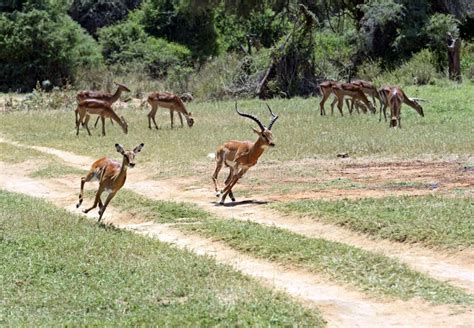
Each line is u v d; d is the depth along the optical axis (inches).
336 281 397.7
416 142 844.0
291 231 494.9
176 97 1078.4
